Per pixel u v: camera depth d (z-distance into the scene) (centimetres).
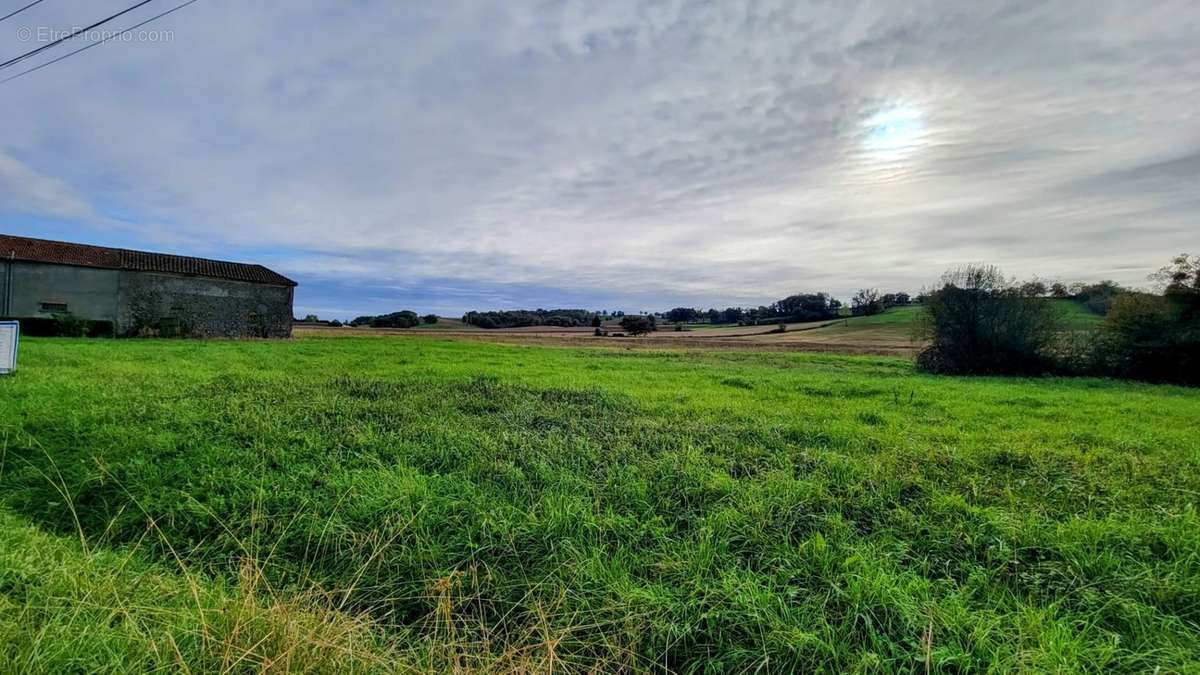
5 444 608
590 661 301
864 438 706
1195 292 1752
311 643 262
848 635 305
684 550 395
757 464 590
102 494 505
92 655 255
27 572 328
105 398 833
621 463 585
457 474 544
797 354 2770
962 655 278
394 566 393
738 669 291
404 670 273
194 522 455
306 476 531
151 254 3334
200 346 2278
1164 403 1134
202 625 272
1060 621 305
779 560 382
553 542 413
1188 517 430
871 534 422
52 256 2777
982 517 436
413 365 1662
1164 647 290
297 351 2136
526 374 1480
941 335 2130
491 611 350
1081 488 514
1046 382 1706
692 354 2644
